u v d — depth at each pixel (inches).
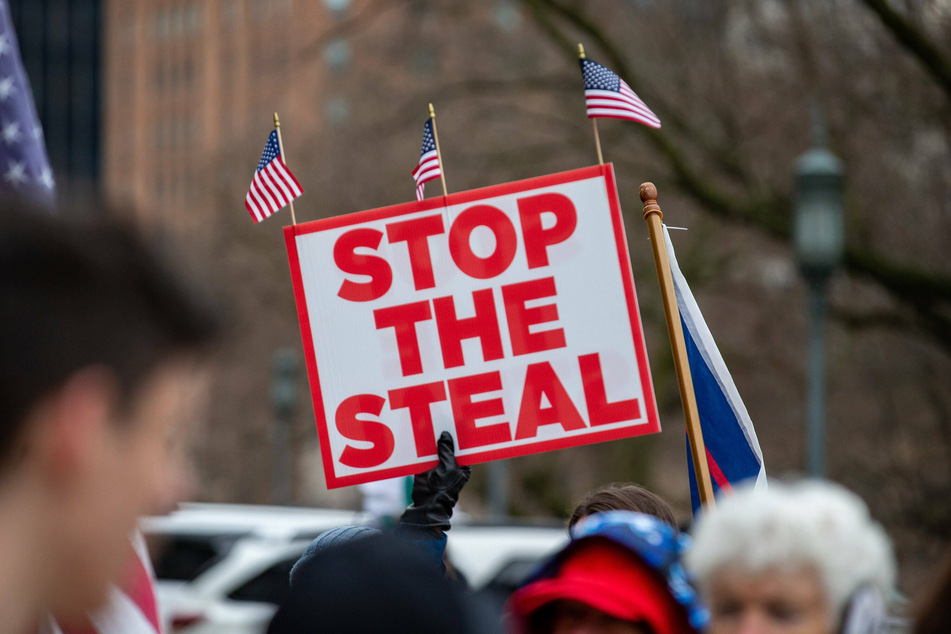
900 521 1086.4
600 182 270.5
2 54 287.3
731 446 280.5
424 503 241.8
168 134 5187.0
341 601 101.6
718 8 977.5
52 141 5255.9
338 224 272.7
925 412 1106.7
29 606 68.5
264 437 2098.9
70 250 67.9
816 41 885.2
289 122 2409.0
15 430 66.4
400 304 271.0
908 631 147.9
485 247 270.8
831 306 995.9
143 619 198.2
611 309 268.4
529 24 1111.6
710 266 1143.0
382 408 269.3
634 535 148.1
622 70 981.2
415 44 1152.2
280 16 4175.7
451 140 1122.7
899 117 864.3
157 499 72.9
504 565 663.1
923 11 851.4
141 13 5315.0
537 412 267.1
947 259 944.9
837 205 692.1
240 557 644.1
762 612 125.0
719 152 973.8
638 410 265.9
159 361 70.9
